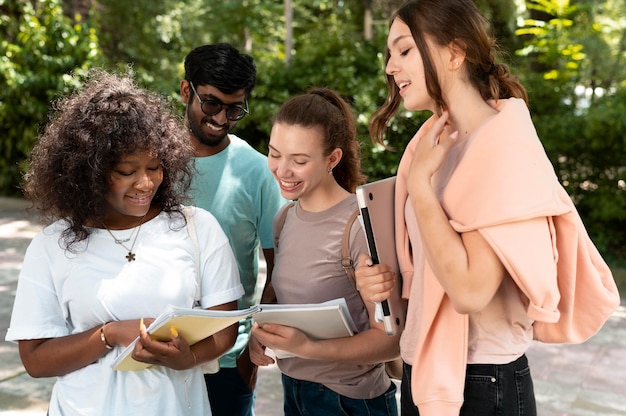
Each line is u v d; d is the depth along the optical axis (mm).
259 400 4297
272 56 10938
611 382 4711
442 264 1692
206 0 14008
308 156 2168
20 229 8398
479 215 1677
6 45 10164
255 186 2734
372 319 2170
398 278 2102
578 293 1881
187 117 2705
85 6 12469
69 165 1853
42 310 1931
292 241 2312
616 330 5785
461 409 1856
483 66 1832
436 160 1729
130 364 1869
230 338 2082
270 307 2076
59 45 10203
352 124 2381
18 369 4543
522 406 1846
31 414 3957
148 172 1913
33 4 10766
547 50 10031
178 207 2037
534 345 5422
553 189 1693
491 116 1782
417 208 1723
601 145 7672
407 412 1994
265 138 9148
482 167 1712
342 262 2207
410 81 1853
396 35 1854
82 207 1872
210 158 2711
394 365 2496
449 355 1816
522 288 1690
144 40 13086
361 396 2279
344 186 2408
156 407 1906
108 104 1866
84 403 1915
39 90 9953
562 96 8594
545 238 1693
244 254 2748
